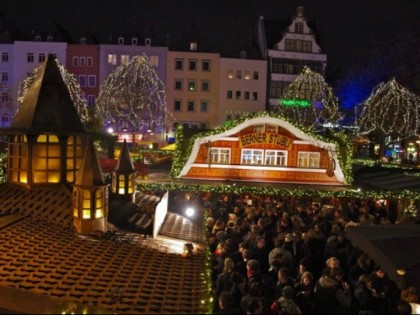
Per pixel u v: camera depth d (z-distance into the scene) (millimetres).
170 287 9102
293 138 24438
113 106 53906
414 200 20734
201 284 9383
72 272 9203
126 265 10125
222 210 15750
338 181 24562
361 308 9000
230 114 58281
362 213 16312
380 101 41906
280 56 58656
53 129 14344
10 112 56000
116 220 13742
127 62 54656
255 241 11422
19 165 14461
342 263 11414
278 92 58844
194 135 24203
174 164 24188
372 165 32500
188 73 57469
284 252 10625
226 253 10586
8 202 13273
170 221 16500
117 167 15695
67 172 14680
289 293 7973
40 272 9016
